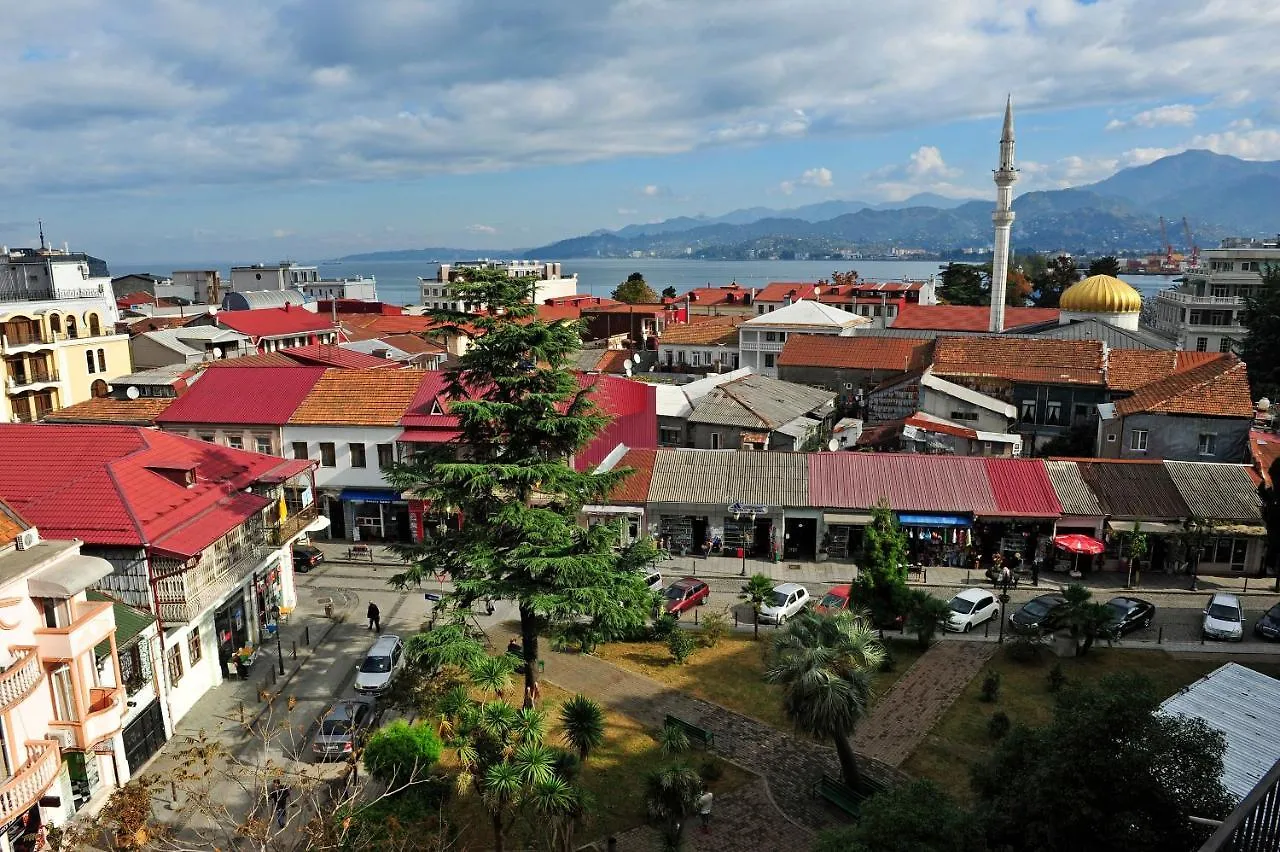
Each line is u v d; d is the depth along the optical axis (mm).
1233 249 108375
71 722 22766
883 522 35625
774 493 45875
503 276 29891
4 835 20062
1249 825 11742
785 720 29750
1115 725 15477
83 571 22812
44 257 84750
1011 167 86125
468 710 22781
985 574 43594
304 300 132125
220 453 37094
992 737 28219
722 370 89062
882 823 16719
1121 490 44406
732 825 24000
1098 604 34094
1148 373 61156
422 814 23078
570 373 31219
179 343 75125
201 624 31969
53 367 68812
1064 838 15508
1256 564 43281
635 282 161750
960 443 55688
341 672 33906
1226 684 23391
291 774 26359
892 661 33406
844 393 74688
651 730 29141
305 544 48656
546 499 37281
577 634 28844
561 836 22406
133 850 20641
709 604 40281
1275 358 75000
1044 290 147500
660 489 46531
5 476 32094
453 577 30438
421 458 31078
